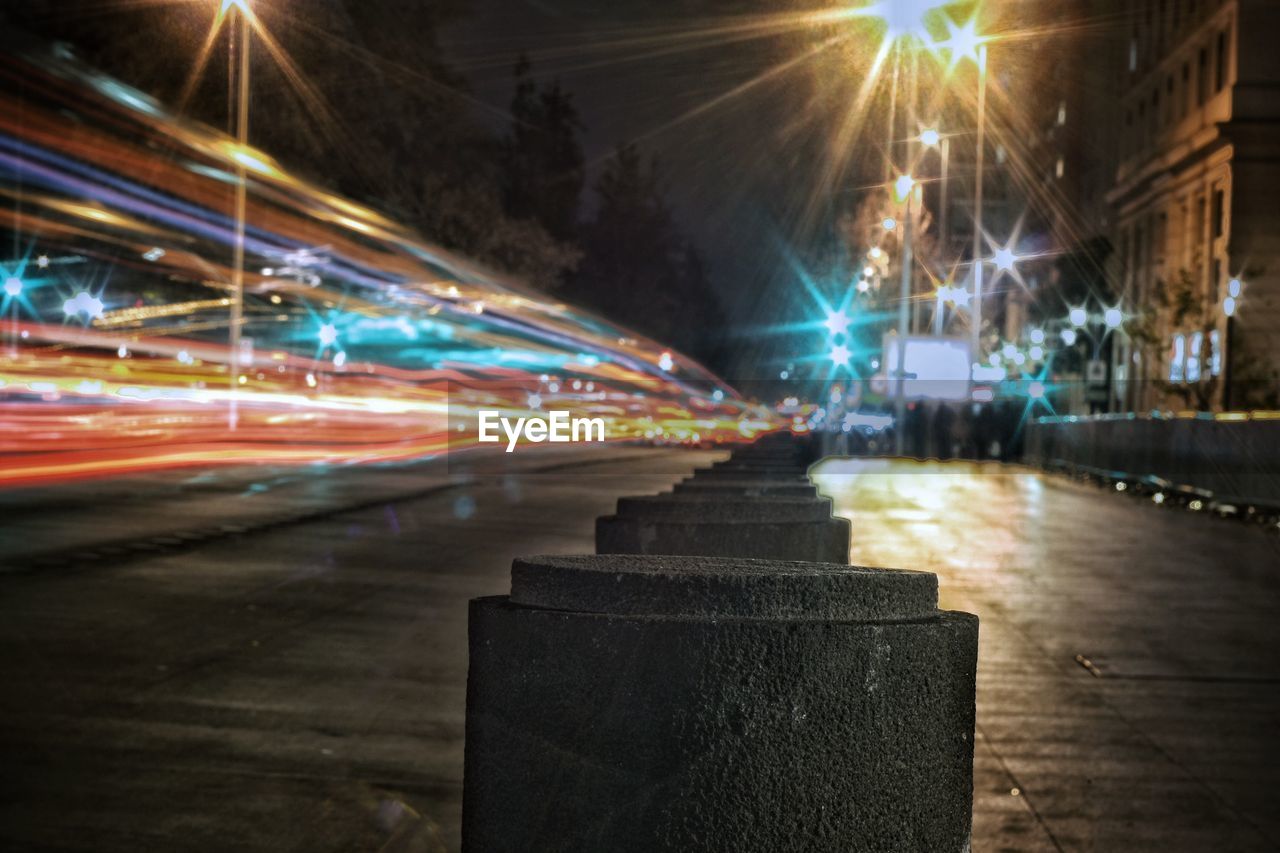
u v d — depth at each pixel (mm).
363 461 39562
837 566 3311
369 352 76250
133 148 41281
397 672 9438
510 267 69938
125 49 38094
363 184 54031
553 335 92000
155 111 39625
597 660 2855
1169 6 80875
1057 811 6664
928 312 95562
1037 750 7906
